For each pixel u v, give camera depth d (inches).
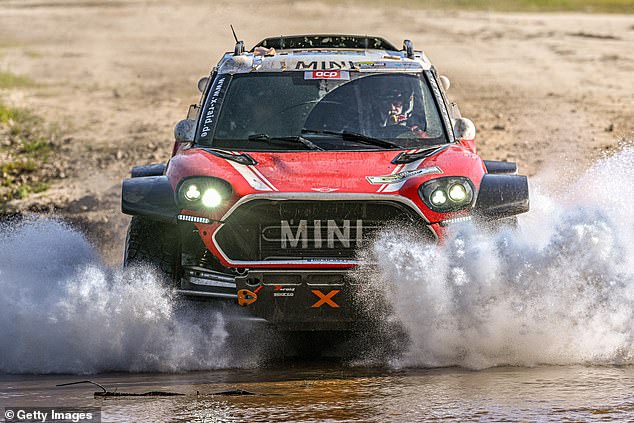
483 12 5856.3
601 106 2413.9
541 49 3725.4
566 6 6304.1
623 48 3659.0
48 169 1943.9
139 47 4232.3
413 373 791.7
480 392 716.7
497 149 1920.5
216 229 850.1
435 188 860.0
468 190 873.5
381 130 986.1
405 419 652.1
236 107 1005.2
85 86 3149.6
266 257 847.7
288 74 1032.8
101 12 5979.3
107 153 2078.0
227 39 4448.8
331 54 1077.1
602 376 760.3
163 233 895.1
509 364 821.2
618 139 1963.6
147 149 2097.7
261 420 657.6
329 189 846.5
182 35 4665.4
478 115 2352.4
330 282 825.5
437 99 1019.3
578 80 2901.1
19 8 6387.8
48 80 3292.3
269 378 787.4
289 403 699.4
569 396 699.4
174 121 2459.4
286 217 847.1
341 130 984.3
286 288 827.4
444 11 5861.2
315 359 858.1
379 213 852.6
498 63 3361.2
